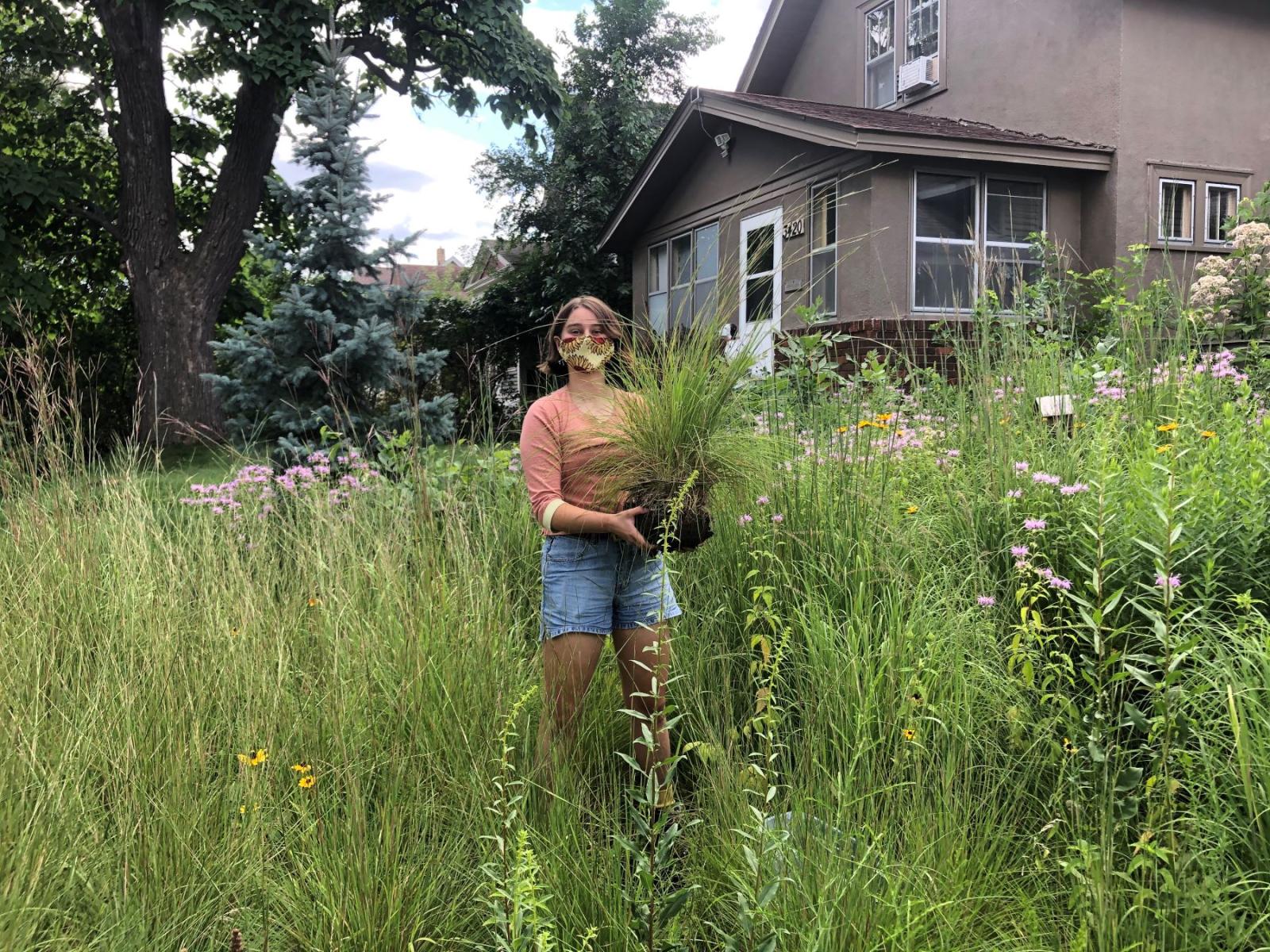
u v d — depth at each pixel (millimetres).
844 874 2062
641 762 2812
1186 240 12070
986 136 10812
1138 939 1899
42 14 14844
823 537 3428
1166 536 2266
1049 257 9000
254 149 13508
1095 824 2209
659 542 2660
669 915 1943
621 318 2945
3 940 1816
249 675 2961
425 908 2225
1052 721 2422
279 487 4930
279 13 12266
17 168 13172
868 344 9766
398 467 5078
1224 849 2051
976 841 2277
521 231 22156
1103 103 11625
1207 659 2596
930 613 3039
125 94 13219
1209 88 12117
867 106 15367
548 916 2107
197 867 2273
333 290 6309
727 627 3426
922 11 14344
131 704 2758
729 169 13703
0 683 2781
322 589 3574
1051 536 3285
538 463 2738
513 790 2518
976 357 5277
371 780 2664
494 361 6504
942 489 3990
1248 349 5590
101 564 3871
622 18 21719
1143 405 4633
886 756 2535
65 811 2314
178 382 13164
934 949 1946
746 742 2889
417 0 13742
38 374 4773
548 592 2768
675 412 2674
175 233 13703
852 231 11125
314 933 2117
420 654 2980
